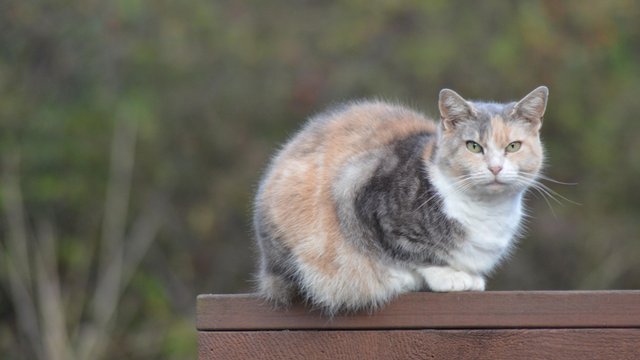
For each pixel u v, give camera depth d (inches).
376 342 208.2
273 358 209.0
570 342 202.4
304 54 581.9
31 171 562.3
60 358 508.7
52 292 523.8
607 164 574.6
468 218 220.5
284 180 224.4
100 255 550.6
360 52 578.9
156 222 560.1
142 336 541.6
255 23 589.3
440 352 205.8
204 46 580.1
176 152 577.0
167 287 567.5
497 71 566.3
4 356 542.9
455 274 220.2
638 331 201.3
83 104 570.6
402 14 582.9
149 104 562.3
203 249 575.5
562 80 575.2
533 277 561.6
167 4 577.6
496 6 577.6
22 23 560.7
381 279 217.3
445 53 563.2
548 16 577.6
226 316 210.1
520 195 228.7
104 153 566.3
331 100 567.5
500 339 204.1
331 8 594.2
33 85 567.5
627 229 571.2
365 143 226.2
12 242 537.0
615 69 589.9
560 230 566.6
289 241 219.6
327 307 211.8
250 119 581.9
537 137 228.7
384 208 217.9
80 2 561.9
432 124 240.8
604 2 582.9
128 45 569.0
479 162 219.8
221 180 575.2
